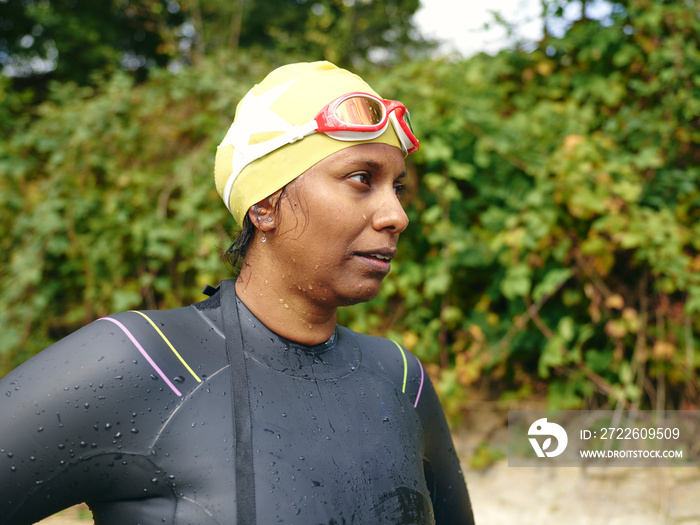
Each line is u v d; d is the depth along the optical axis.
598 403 2.88
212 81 3.24
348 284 0.76
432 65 3.01
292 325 0.80
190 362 0.73
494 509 2.43
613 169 2.61
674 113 2.75
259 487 0.66
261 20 9.07
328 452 0.72
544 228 2.62
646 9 2.75
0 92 3.93
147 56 9.38
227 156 0.82
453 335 3.07
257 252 0.81
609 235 2.65
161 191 3.20
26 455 0.65
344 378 0.83
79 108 3.40
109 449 0.66
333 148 0.74
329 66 0.83
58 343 0.73
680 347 2.70
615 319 2.82
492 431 2.88
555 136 2.81
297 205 0.75
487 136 2.82
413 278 2.88
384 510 0.74
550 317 2.90
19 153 3.53
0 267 3.41
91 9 8.31
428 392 0.97
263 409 0.72
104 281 3.23
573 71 2.99
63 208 3.26
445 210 2.88
